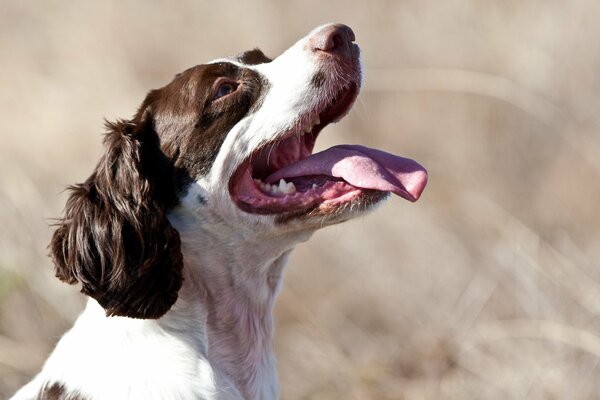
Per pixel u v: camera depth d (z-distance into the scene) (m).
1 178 12.69
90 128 14.70
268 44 17.33
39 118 15.09
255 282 7.36
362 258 11.83
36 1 19.05
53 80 16.22
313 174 7.27
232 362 7.26
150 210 6.90
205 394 6.91
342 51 7.41
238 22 17.70
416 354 10.34
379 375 10.04
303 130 7.40
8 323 10.80
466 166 13.52
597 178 12.89
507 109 14.33
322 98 7.32
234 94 7.31
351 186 7.17
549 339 9.70
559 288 10.21
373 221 12.10
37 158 14.03
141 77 16.80
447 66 15.52
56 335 10.44
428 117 14.71
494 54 15.38
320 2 17.53
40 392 7.00
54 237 7.00
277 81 7.36
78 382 6.87
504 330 9.97
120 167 6.98
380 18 16.77
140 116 7.42
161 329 6.99
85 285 6.87
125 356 6.89
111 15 17.67
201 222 7.25
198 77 7.34
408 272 11.53
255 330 7.40
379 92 15.13
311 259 11.87
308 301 11.43
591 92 14.45
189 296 7.13
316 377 10.23
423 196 12.42
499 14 15.93
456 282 11.21
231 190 7.22
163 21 17.64
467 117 14.41
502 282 10.72
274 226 7.23
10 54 17.44
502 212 11.98
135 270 6.82
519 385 9.42
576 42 15.16
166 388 6.81
